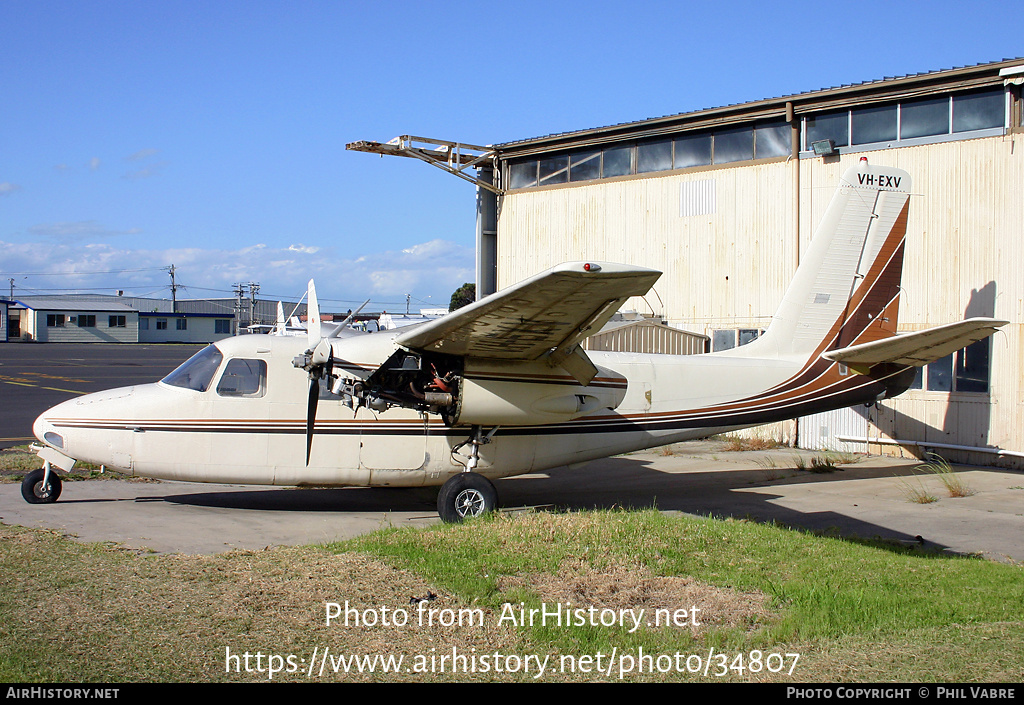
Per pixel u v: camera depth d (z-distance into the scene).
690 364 11.78
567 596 6.64
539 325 8.62
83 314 81.12
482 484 9.92
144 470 10.04
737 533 8.91
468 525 9.07
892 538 9.09
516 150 21.69
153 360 47.97
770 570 7.54
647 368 11.53
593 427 11.25
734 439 18.28
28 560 7.32
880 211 12.70
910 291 15.64
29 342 77.81
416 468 10.46
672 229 19.22
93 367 40.62
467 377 9.76
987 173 14.72
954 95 15.18
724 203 18.39
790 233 17.38
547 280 7.13
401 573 7.05
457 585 6.73
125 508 10.27
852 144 16.53
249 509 10.55
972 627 6.02
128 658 5.16
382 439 10.34
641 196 19.72
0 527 8.84
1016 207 14.37
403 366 9.62
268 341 10.44
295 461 10.16
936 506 11.06
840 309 12.55
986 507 10.99
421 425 10.45
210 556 7.55
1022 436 14.27
